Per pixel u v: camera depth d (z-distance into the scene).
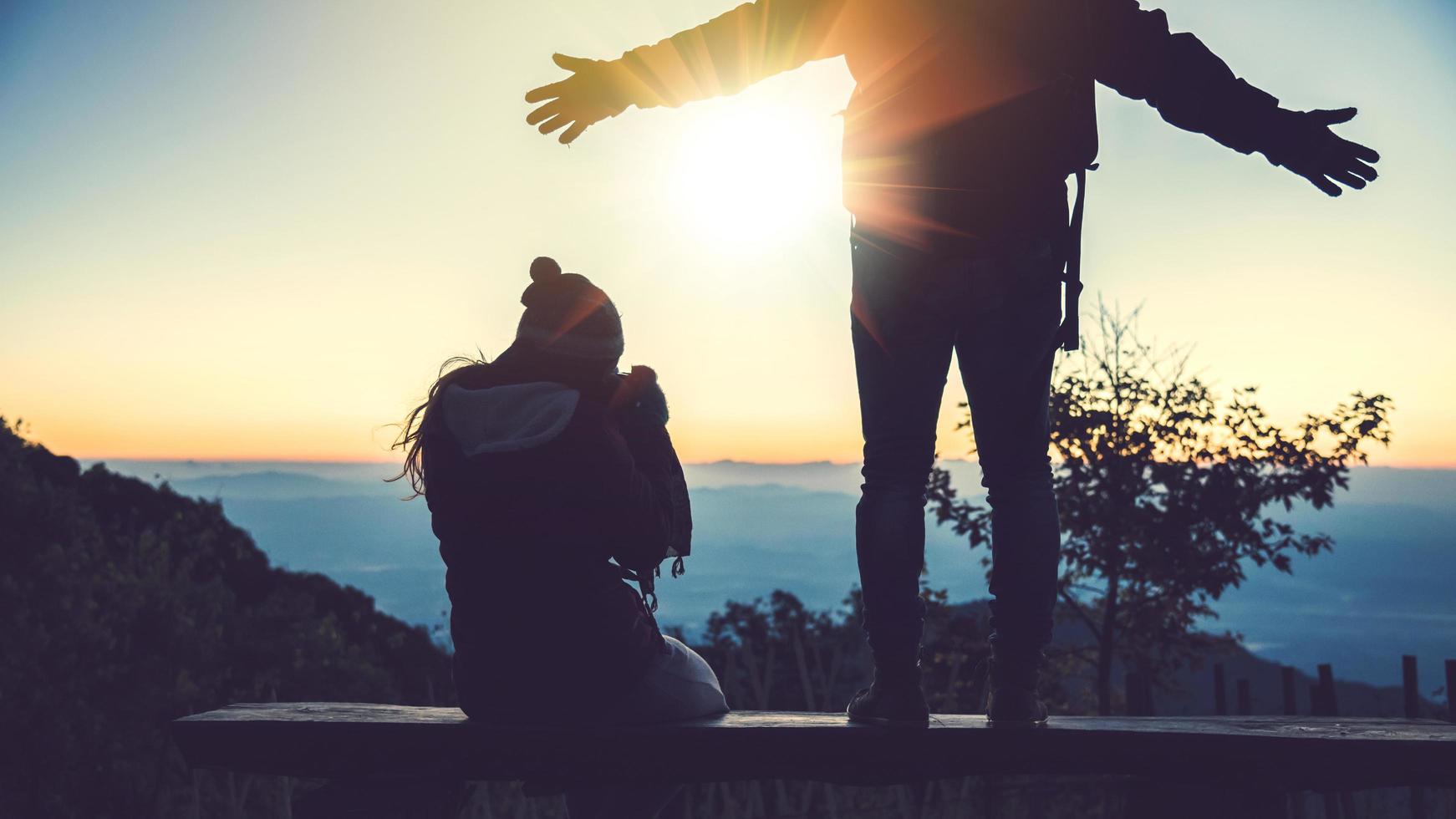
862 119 2.49
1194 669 10.39
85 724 30.81
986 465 2.48
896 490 2.43
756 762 2.25
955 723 2.32
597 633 2.43
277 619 47.84
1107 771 2.11
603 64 2.50
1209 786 2.08
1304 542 9.49
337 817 2.37
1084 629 11.52
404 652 63.22
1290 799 6.26
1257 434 9.52
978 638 9.84
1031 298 2.39
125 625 36.09
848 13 2.46
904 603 2.38
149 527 61.31
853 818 6.74
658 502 2.48
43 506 36.69
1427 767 1.97
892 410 2.46
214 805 7.30
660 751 2.26
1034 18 2.37
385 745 2.38
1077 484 10.05
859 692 2.51
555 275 2.54
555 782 2.32
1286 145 2.40
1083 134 2.37
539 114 2.57
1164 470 9.69
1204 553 9.62
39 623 32.12
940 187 2.39
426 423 2.53
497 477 2.42
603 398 2.48
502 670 2.45
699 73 2.49
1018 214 2.36
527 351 2.51
